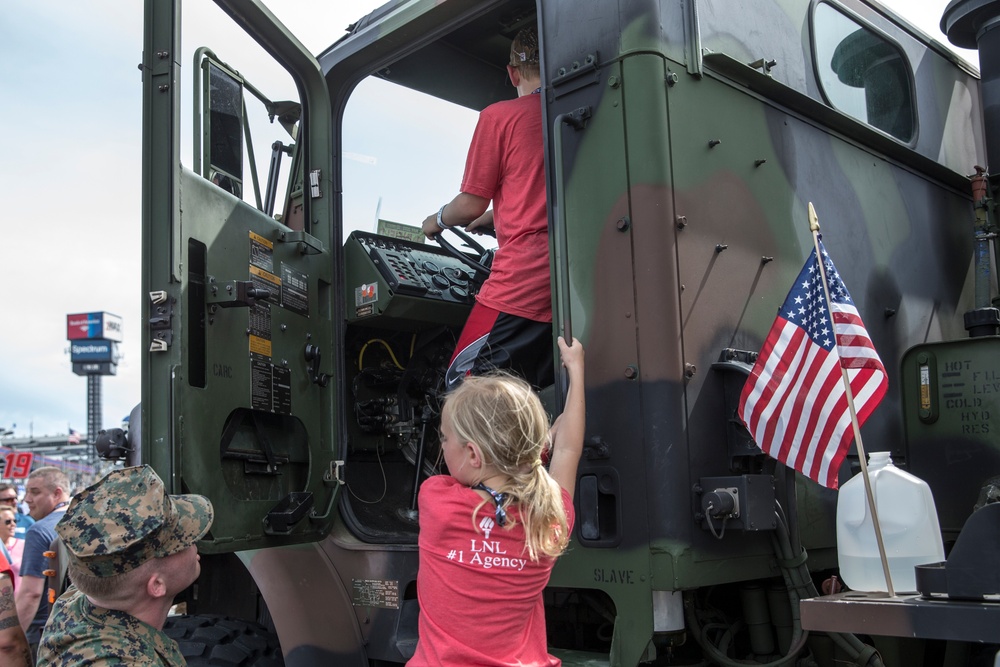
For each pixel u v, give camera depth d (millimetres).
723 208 2428
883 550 1843
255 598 3352
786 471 2357
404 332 3551
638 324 2229
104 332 114312
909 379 2912
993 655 2193
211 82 2703
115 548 1640
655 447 2174
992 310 2893
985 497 2463
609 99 2338
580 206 2369
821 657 2467
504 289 2732
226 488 2551
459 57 3746
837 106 3072
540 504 1651
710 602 2752
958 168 3789
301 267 3074
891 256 3164
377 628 2840
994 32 3547
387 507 3375
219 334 2568
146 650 1682
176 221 2396
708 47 2484
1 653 2826
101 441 2701
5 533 5492
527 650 1675
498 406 1677
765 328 2518
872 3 3416
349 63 3336
